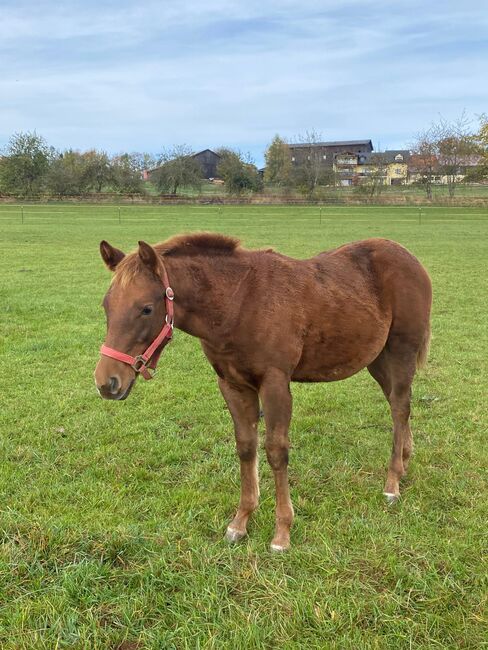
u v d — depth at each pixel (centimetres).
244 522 343
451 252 1870
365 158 8756
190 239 319
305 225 2927
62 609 271
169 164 5775
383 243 404
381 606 272
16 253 1808
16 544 316
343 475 418
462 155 5344
